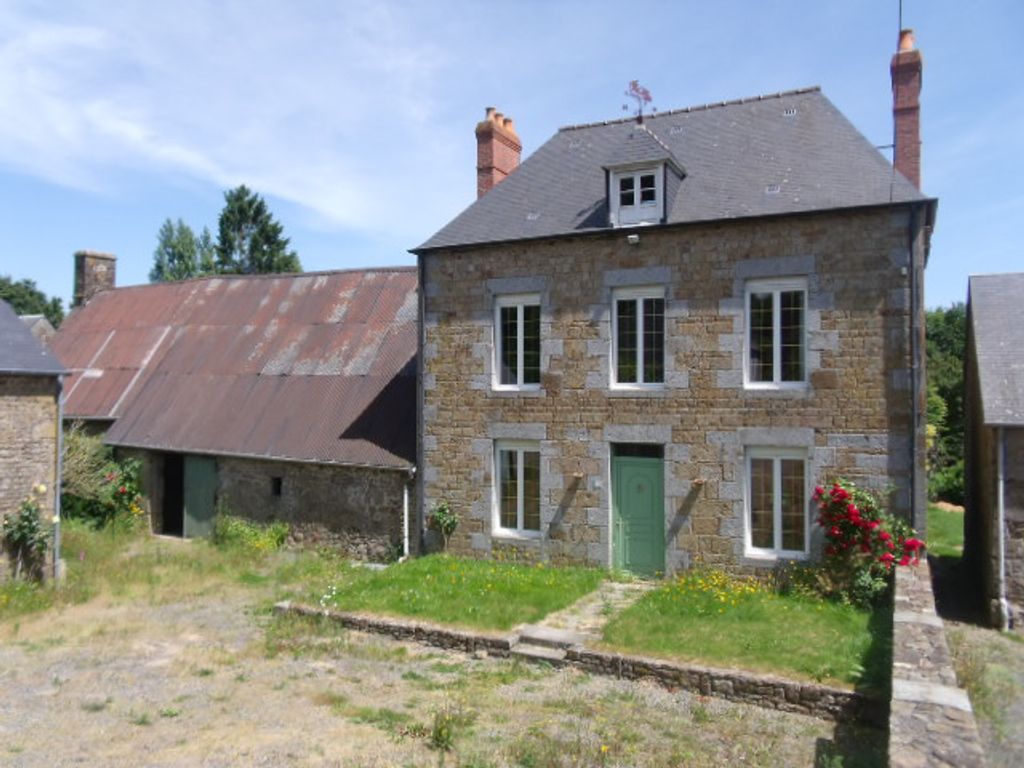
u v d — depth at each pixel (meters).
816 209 10.85
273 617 11.01
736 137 13.25
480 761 6.40
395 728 7.15
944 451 27.39
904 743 4.83
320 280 19.73
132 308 22.53
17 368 12.64
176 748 6.75
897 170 11.23
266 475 15.77
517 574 12.00
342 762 6.43
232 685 8.39
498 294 13.29
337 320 18.17
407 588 11.41
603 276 12.40
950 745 4.80
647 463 12.23
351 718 7.41
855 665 7.88
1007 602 10.40
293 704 7.80
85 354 21.55
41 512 13.03
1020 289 12.28
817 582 10.55
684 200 12.29
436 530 13.71
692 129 13.94
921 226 10.47
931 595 8.73
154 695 8.11
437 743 6.75
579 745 6.67
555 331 12.77
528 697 7.96
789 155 12.33
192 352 19.47
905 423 10.45
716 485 11.54
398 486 14.16
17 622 10.80
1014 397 10.58
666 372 11.91
